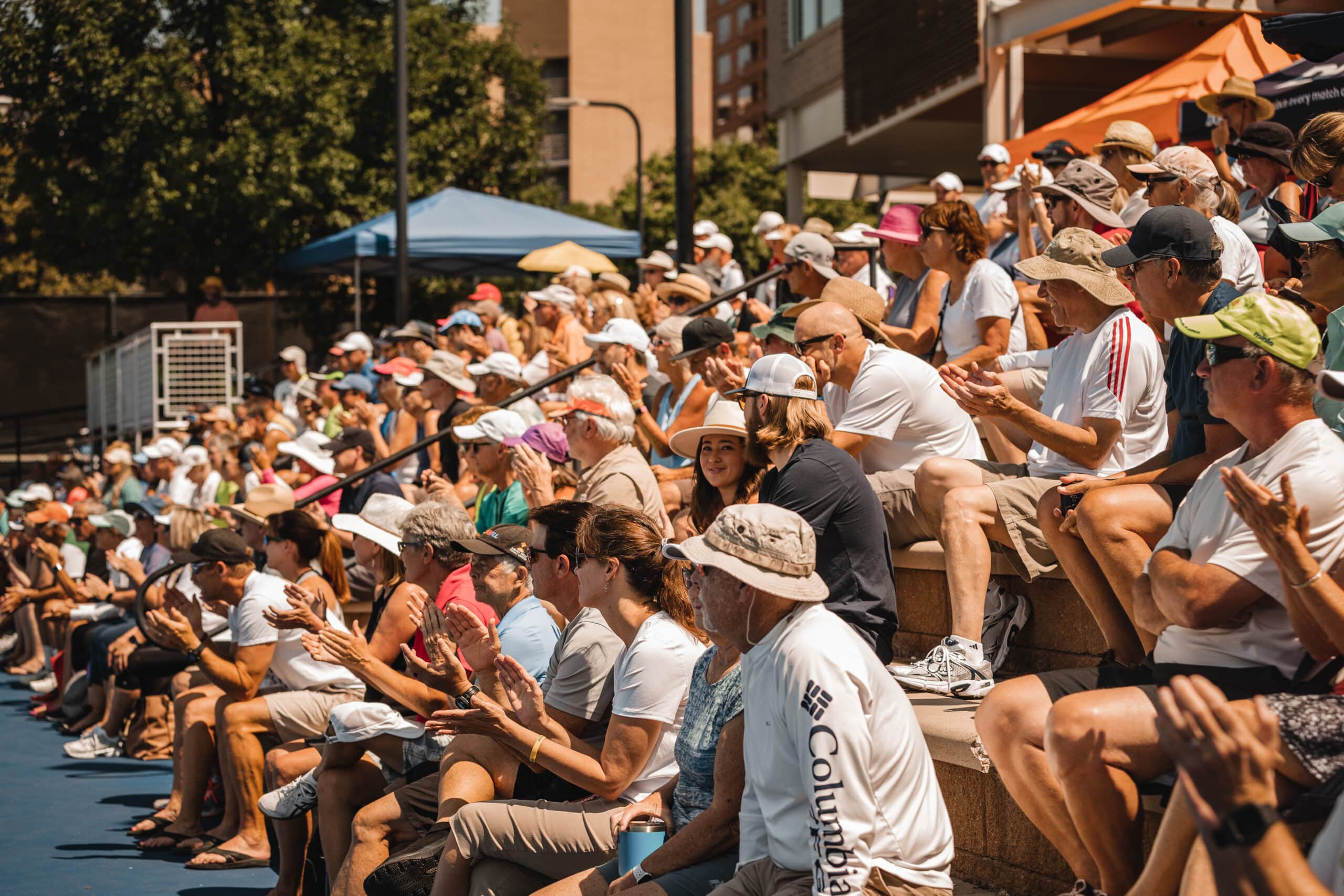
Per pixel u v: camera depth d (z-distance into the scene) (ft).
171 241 70.44
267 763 21.56
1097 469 16.40
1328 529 10.62
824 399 20.63
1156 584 11.59
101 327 77.51
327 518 31.65
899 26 51.93
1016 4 43.91
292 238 70.28
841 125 59.77
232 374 58.08
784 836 11.34
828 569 16.02
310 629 18.25
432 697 18.35
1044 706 12.09
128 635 33.94
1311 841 10.14
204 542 23.29
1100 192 21.79
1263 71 34.60
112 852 24.22
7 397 76.59
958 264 23.11
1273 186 20.42
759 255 123.34
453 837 14.99
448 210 54.90
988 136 45.52
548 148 229.66
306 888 19.77
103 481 59.11
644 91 232.73
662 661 14.47
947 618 18.76
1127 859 11.24
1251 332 11.00
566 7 228.43
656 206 133.69
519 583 18.60
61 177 70.79
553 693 15.79
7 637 52.80
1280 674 11.06
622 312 34.81
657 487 21.50
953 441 19.20
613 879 13.80
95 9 69.51
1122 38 44.73
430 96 76.13
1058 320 16.88
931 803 11.33
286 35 70.59
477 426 24.52
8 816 27.02
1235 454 11.59
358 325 53.62
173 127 69.26
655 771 14.62
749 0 261.03
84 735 34.27
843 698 10.84
